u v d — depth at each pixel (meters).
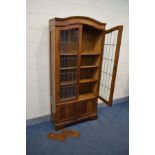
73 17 1.88
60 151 1.91
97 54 2.37
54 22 1.84
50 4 2.13
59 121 2.30
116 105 3.28
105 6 2.61
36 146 1.98
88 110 2.55
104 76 2.96
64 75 2.25
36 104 2.43
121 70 3.23
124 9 2.84
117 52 2.07
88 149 1.96
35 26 2.12
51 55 2.17
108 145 2.04
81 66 2.32
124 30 2.98
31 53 2.19
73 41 2.09
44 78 2.38
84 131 2.32
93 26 2.10
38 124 2.47
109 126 2.47
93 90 2.65
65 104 2.24
